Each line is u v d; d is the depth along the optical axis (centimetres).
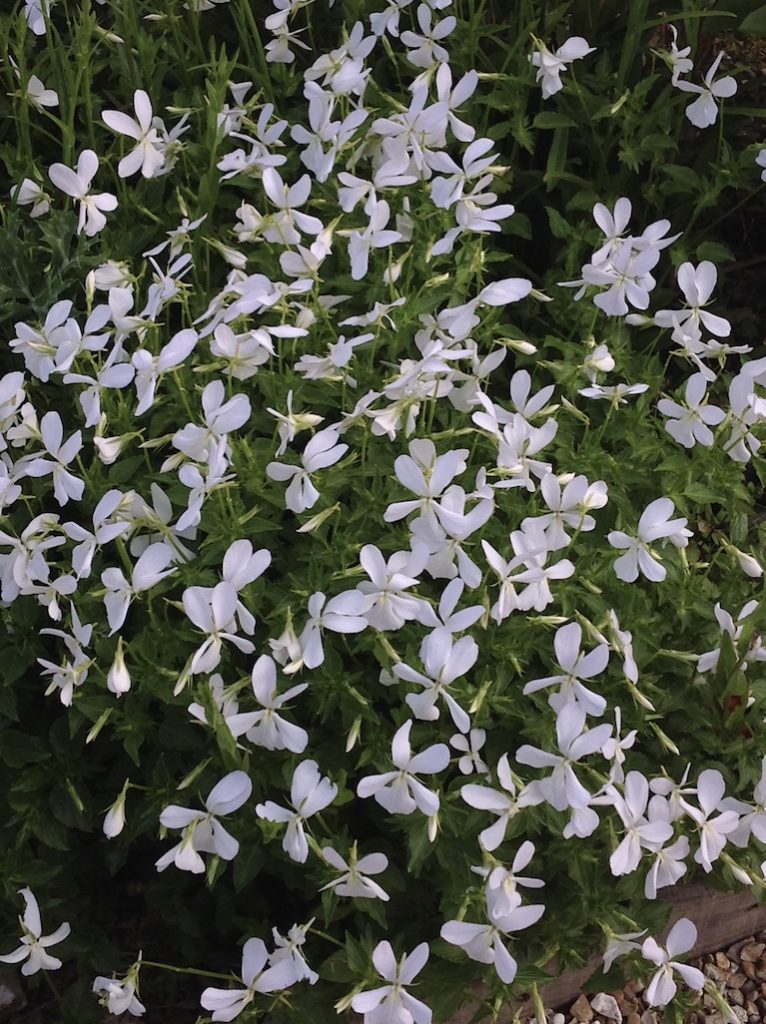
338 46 73
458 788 48
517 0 70
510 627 50
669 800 49
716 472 56
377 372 56
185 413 53
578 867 49
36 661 54
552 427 50
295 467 48
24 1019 56
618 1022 59
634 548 49
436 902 53
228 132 60
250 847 49
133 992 49
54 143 69
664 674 53
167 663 50
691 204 71
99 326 50
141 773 53
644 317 57
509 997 52
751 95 80
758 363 53
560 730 44
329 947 53
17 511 53
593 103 68
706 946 61
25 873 52
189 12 69
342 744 50
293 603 49
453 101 59
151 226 62
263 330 49
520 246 72
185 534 50
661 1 74
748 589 56
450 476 46
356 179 56
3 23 66
